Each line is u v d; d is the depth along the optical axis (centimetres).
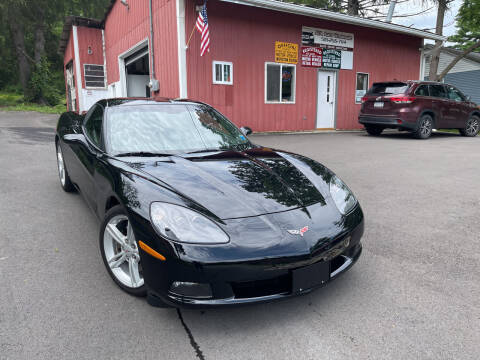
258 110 1104
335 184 260
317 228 208
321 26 1191
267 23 1080
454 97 1104
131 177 227
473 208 410
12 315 205
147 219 196
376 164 647
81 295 228
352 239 224
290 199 223
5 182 479
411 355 179
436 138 1088
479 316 211
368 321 206
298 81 1175
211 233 190
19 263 266
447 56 2617
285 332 196
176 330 197
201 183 224
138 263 221
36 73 2777
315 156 721
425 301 227
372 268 270
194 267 183
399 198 448
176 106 338
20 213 369
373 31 1320
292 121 1187
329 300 228
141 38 1174
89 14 2955
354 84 1316
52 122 1410
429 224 361
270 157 294
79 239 312
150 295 202
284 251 191
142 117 312
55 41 3297
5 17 2600
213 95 1009
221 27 998
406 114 988
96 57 1686
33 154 672
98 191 264
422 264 276
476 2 1428
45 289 233
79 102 1673
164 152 279
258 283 196
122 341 187
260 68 1088
